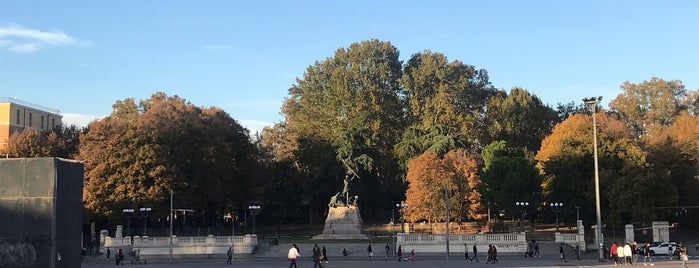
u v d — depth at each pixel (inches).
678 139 3713.1
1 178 1013.2
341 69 4643.2
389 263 2223.2
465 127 4375.0
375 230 3700.8
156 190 3233.3
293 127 4675.2
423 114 4552.2
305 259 2583.7
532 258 2464.3
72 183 1061.1
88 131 3767.2
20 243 1000.2
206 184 3590.1
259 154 4328.3
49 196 1005.8
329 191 4005.9
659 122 4490.7
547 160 3531.0
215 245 2896.2
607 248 2785.4
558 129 3705.7
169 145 3454.7
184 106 3939.5
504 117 4448.8
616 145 3412.9
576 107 4781.0
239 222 4347.9
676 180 3567.9
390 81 4773.6
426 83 4694.9
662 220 3457.2
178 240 2910.9
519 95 4549.7
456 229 3604.8
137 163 3262.8
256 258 2748.5
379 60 4763.8
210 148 3582.7
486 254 2760.8
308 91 4813.0
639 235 3336.6
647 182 3100.4
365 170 3988.7
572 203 3351.4
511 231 3533.5
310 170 4419.3
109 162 3260.3
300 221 4471.0
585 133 3538.4
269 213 4057.6
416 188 3395.7
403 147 4099.4
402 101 4785.9
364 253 2861.7
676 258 2431.1
